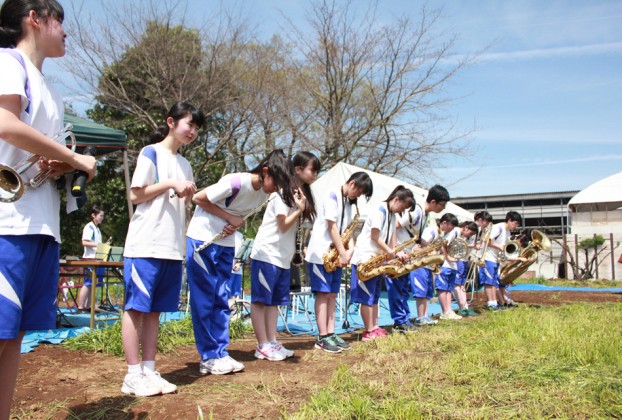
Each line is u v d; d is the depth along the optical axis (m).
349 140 21.38
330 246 5.36
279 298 4.86
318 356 4.93
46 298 2.48
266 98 19.11
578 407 3.04
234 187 4.09
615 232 26.83
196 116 3.78
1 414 2.43
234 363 4.17
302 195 4.60
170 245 3.55
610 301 11.44
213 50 17.75
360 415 2.94
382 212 5.90
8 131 2.12
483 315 8.15
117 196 18.73
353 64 20.67
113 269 7.41
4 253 2.21
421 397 3.30
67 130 2.50
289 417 2.92
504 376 3.73
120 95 17.69
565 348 4.43
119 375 4.03
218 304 4.25
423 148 20.95
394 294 6.52
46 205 2.40
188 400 3.35
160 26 17.48
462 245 7.54
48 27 2.39
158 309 3.58
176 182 3.47
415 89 20.83
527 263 9.27
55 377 3.93
